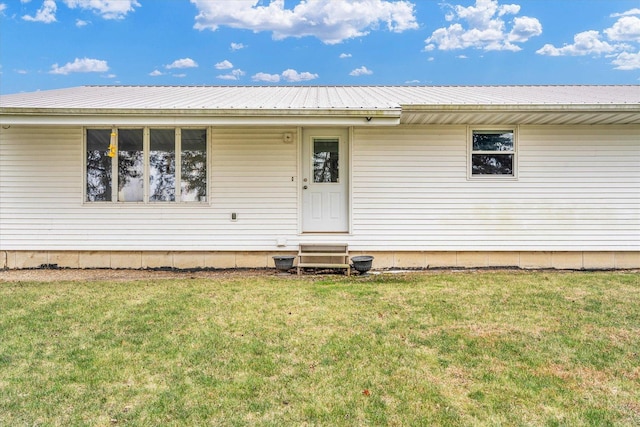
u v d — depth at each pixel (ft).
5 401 8.66
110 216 23.44
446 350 11.53
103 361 10.70
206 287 19.11
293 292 18.12
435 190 23.75
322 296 17.39
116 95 26.13
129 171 23.47
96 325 13.53
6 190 23.20
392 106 20.40
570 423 8.01
